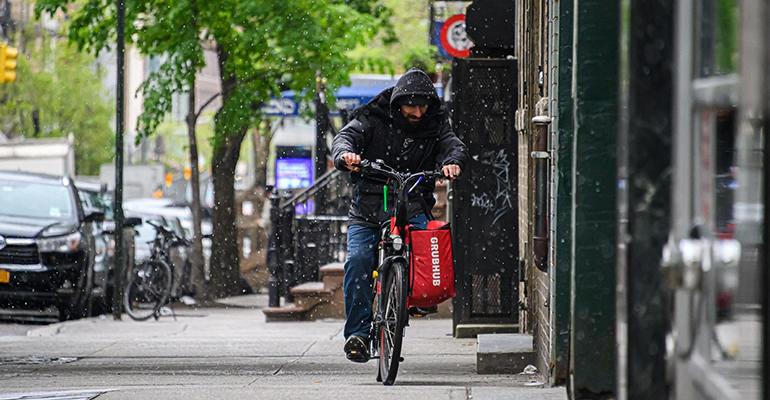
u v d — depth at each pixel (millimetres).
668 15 6953
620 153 7215
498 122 27781
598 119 12695
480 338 22516
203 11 52375
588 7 12594
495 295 28047
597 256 12789
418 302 17766
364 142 18781
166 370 22547
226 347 27109
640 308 7082
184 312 48219
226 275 57438
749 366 5738
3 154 75500
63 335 32406
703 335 6367
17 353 25984
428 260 17578
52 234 42688
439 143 18922
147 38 53812
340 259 42531
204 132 147250
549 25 18375
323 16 53438
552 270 17000
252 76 55219
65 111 115438
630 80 7004
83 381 20422
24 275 41969
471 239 27984
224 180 57656
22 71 111250
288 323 36750
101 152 118875
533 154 18375
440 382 19047
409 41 80438
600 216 12844
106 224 51375
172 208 79188
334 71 53875
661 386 7066
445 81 56906
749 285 5773
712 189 6289
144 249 57562
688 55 6574
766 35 5258
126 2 53719
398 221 18000
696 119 6418
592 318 12977
